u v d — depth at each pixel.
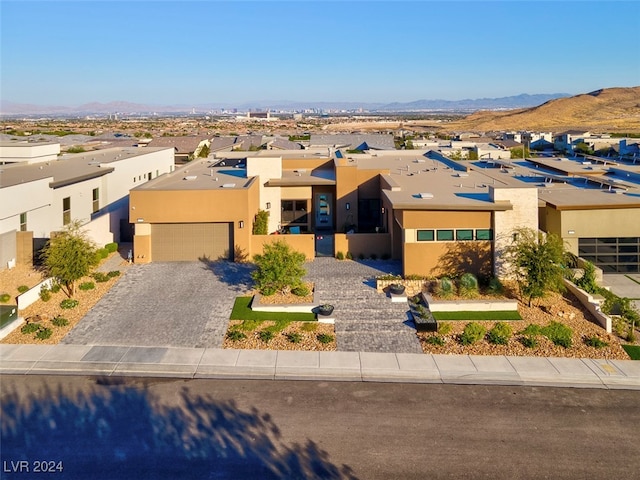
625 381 14.97
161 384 14.65
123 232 31.31
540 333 17.70
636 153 55.75
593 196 26.38
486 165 40.66
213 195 25.30
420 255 22.34
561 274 19.83
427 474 10.84
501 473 10.88
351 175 31.89
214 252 26.02
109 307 19.98
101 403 13.59
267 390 14.38
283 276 20.11
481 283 21.77
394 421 12.84
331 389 14.48
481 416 13.09
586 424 12.73
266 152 46.97
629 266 24.97
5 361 15.76
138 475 10.80
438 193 25.28
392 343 17.36
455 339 17.52
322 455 11.47
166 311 19.67
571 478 10.72
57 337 17.44
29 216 26.53
